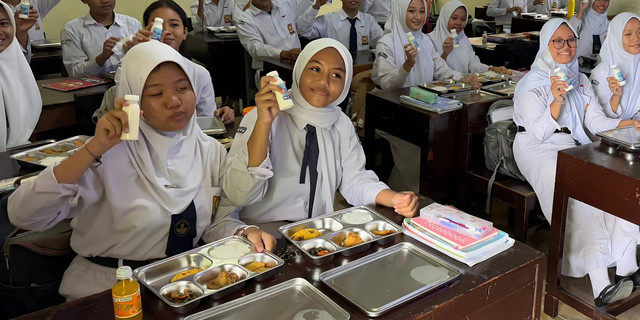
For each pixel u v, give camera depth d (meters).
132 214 1.48
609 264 2.28
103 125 1.25
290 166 1.75
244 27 4.68
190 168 1.56
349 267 1.29
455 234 1.42
